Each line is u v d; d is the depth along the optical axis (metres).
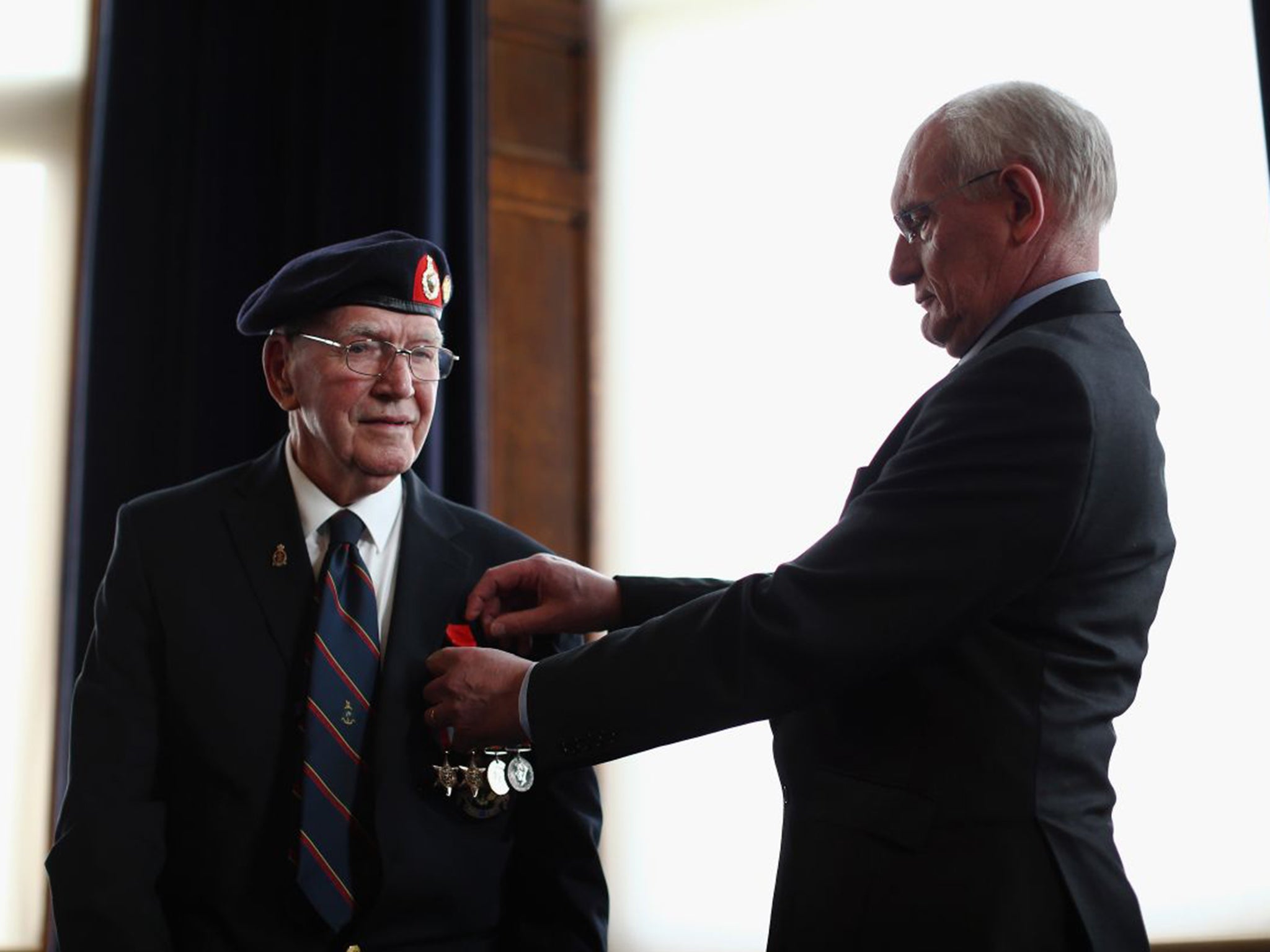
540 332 5.59
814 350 5.30
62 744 4.79
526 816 2.97
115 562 2.92
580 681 2.62
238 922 2.67
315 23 5.39
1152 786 4.62
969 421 2.52
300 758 2.73
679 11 5.73
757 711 2.53
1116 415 2.52
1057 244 2.68
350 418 2.84
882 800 2.50
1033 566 2.46
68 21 5.45
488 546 3.12
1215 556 4.68
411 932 2.74
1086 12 5.07
